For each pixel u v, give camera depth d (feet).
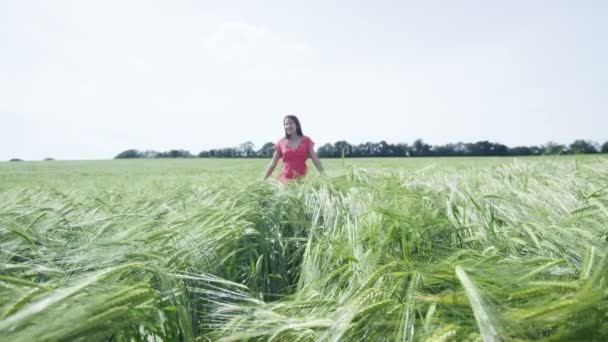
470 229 7.54
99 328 3.34
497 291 3.74
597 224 6.42
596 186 10.24
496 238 6.86
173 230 6.73
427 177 17.11
